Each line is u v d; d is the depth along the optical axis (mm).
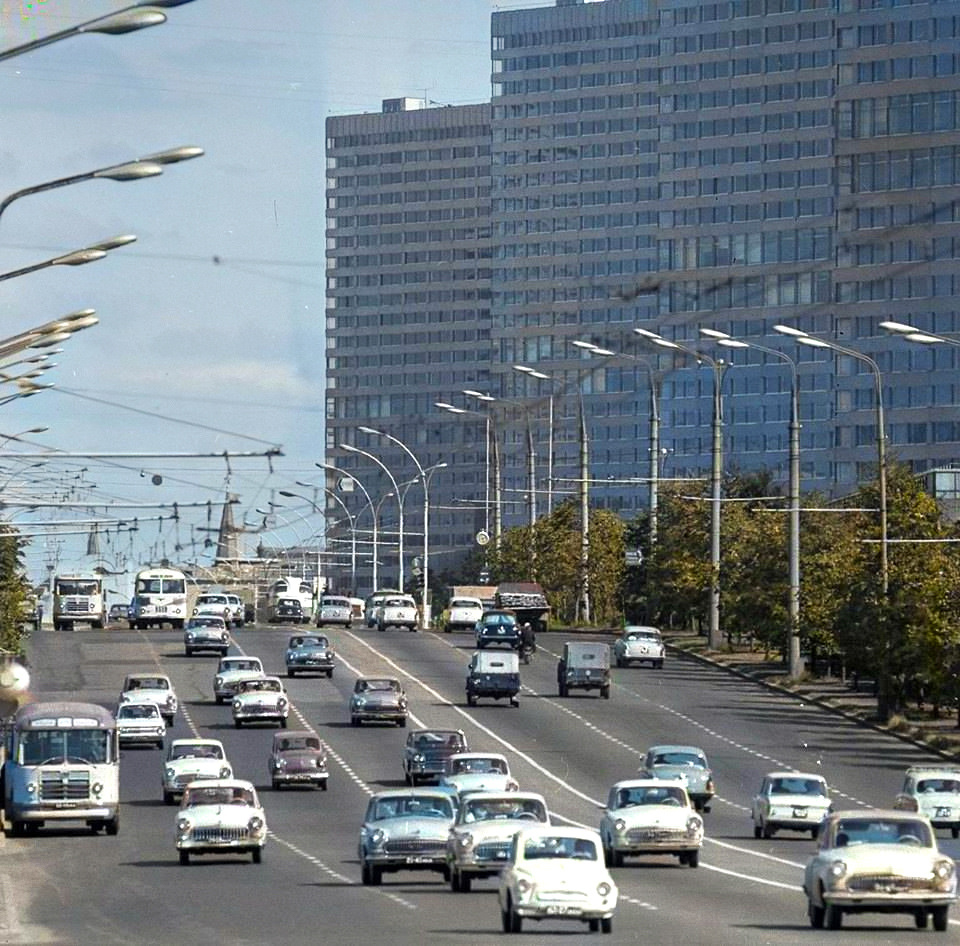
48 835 108375
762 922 67750
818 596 191875
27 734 108062
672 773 122625
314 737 132875
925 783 111875
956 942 62094
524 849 65000
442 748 131125
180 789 123750
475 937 62156
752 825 116375
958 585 163125
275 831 109500
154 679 169000
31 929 65562
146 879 85312
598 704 181750
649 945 59812
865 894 65250
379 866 82750
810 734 161875
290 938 61719
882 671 165375
